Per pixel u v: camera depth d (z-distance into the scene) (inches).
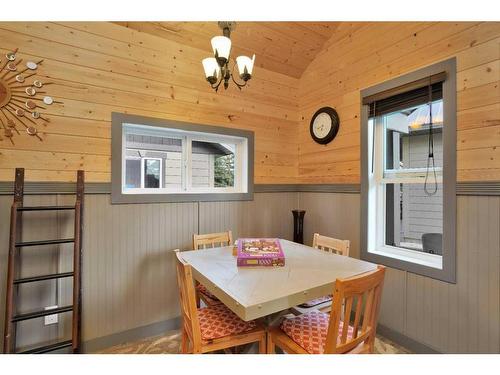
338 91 108.7
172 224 97.3
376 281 51.4
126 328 88.3
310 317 63.9
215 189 113.3
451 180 73.2
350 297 47.9
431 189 84.5
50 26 78.2
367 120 97.7
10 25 73.5
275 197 122.5
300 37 107.7
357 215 101.0
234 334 59.1
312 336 56.6
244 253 69.5
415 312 81.6
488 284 66.6
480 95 68.0
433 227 84.4
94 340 83.0
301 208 126.7
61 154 79.4
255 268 65.6
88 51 83.2
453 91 72.9
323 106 115.6
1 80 72.6
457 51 72.4
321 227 116.3
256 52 109.8
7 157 73.2
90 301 82.7
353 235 102.3
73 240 75.2
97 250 84.1
